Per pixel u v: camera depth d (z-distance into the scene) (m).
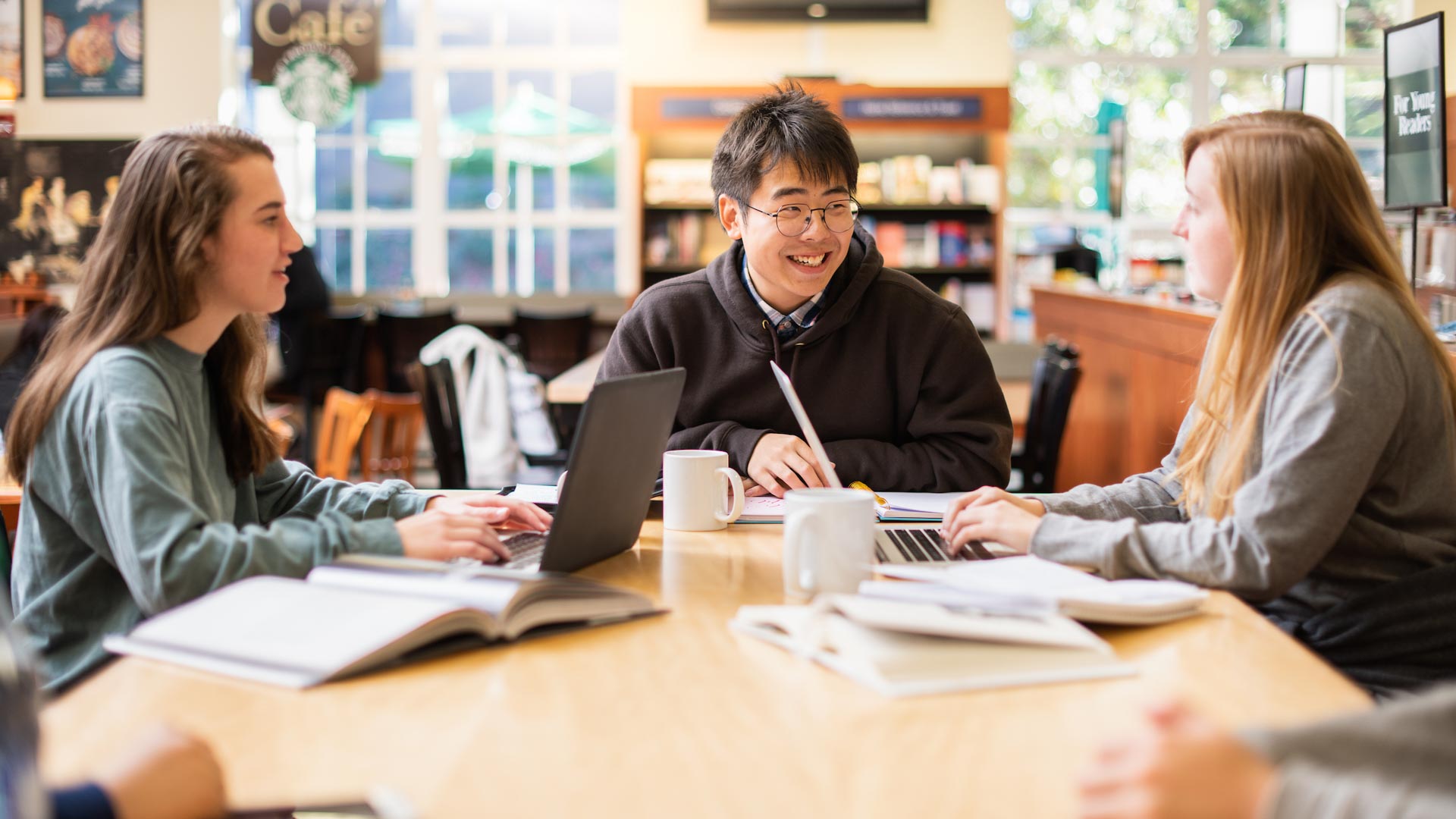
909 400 2.19
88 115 8.02
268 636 1.10
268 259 1.54
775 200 1.99
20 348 3.66
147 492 1.32
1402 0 8.42
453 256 8.52
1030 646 1.08
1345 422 1.36
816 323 2.13
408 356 7.32
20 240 7.95
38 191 7.94
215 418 1.67
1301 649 1.14
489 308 8.19
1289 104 3.64
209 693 1.02
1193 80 8.56
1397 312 1.46
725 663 1.11
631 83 8.04
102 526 1.41
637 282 7.91
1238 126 1.59
